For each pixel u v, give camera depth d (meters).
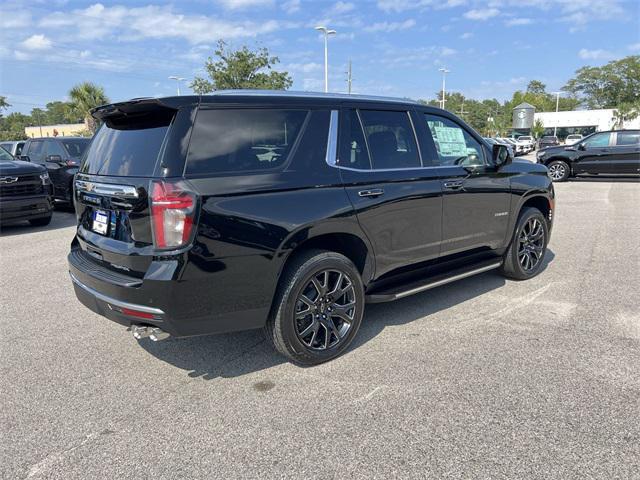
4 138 73.00
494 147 4.77
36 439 2.72
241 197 3.00
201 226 2.84
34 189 9.22
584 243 7.22
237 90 3.41
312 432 2.73
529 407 2.91
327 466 2.44
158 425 2.84
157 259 2.85
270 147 3.24
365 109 3.81
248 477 2.38
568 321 4.23
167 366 3.59
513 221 5.07
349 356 3.67
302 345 3.39
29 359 3.74
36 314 4.73
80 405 3.07
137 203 2.93
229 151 3.05
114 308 3.07
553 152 16.69
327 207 3.36
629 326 4.09
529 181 5.20
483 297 4.93
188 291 2.86
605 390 3.08
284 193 3.19
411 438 2.64
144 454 2.57
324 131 3.50
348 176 3.53
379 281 3.91
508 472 2.36
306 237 3.26
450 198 4.27
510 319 4.32
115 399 3.14
